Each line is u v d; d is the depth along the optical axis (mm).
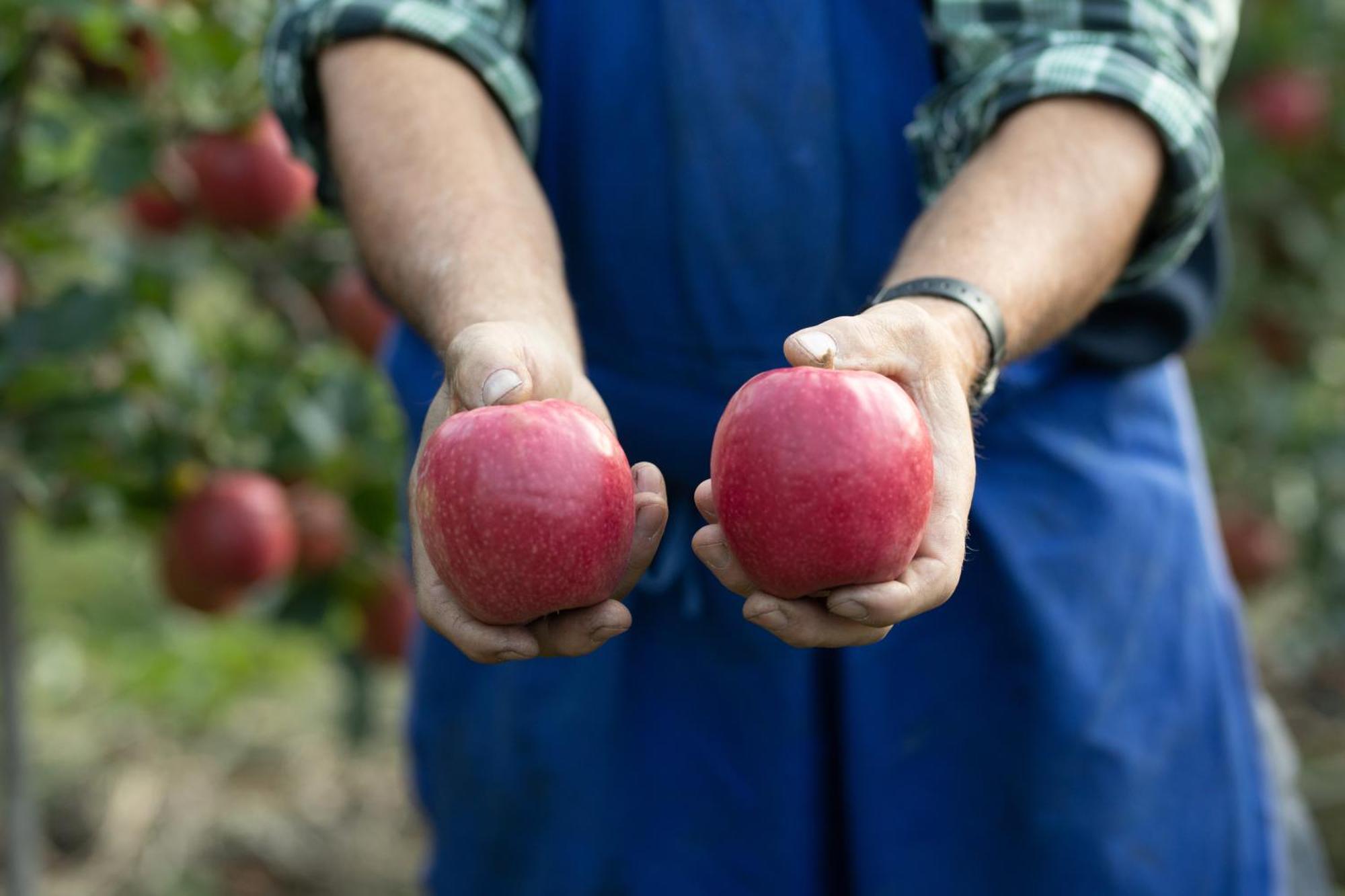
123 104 2166
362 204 1275
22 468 2094
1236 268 3691
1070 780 1450
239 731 3678
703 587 1499
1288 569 3908
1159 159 1257
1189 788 1512
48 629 4137
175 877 2988
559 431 1047
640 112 1460
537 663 1567
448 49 1375
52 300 2031
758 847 1517
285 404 2414
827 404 1010
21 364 1990
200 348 2549
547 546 1032
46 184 2252
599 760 1544
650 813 1543
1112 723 1459
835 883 1577
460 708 1667
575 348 1158
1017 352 1170
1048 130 1234
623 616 1092
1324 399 4105
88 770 3316
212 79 2225
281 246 2545
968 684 1476
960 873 1488
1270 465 3699
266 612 2551
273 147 2297
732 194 1439
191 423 2340
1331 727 3873
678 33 1428
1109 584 1475
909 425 1020
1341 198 3816
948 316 1100
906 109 1448
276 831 3221
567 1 1485
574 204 1504
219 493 2322
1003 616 1457
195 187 2295
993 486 1457
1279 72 3561
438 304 1165
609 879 1554
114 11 2014
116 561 4512
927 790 1486
